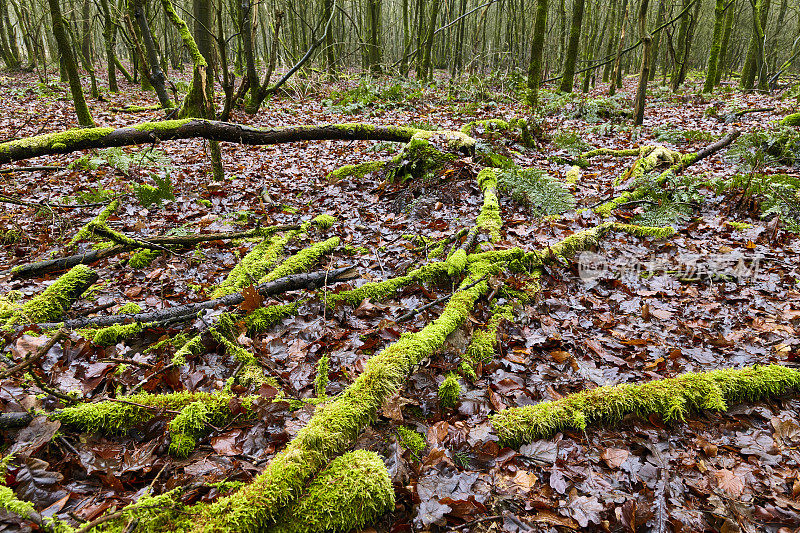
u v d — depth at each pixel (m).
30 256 4.62
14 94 15.05
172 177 7.41
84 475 2.03
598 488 2.14
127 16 7.00
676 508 2.06
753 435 2.51
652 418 2.59
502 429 2.41
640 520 1.99
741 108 12.27
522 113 12.49
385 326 3.35
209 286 4.09
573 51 16.28
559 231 5.20
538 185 5.84
